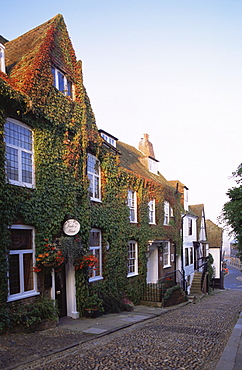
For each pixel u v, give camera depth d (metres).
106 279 14.77
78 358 6.98
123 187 16.98
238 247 13.20
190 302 20.23
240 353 7.55
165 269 22.86
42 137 10.98
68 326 10.38
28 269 10.10
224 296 27.77
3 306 8.75
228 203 12.04
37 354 7.11
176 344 8.41
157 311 15.01
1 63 10.78
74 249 11.16
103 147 15.30
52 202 11.03
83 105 13.21
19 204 9.67
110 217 15.34
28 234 10.22
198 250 34.06
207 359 7.27
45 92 11.22
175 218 24.80
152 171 25.41
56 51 12.49
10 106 9.78
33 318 9.23
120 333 9.79
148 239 19.39
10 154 9.86
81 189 12.76
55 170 11.38
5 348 7.42
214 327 11.09
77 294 12.05
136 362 6.80
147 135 27.59
